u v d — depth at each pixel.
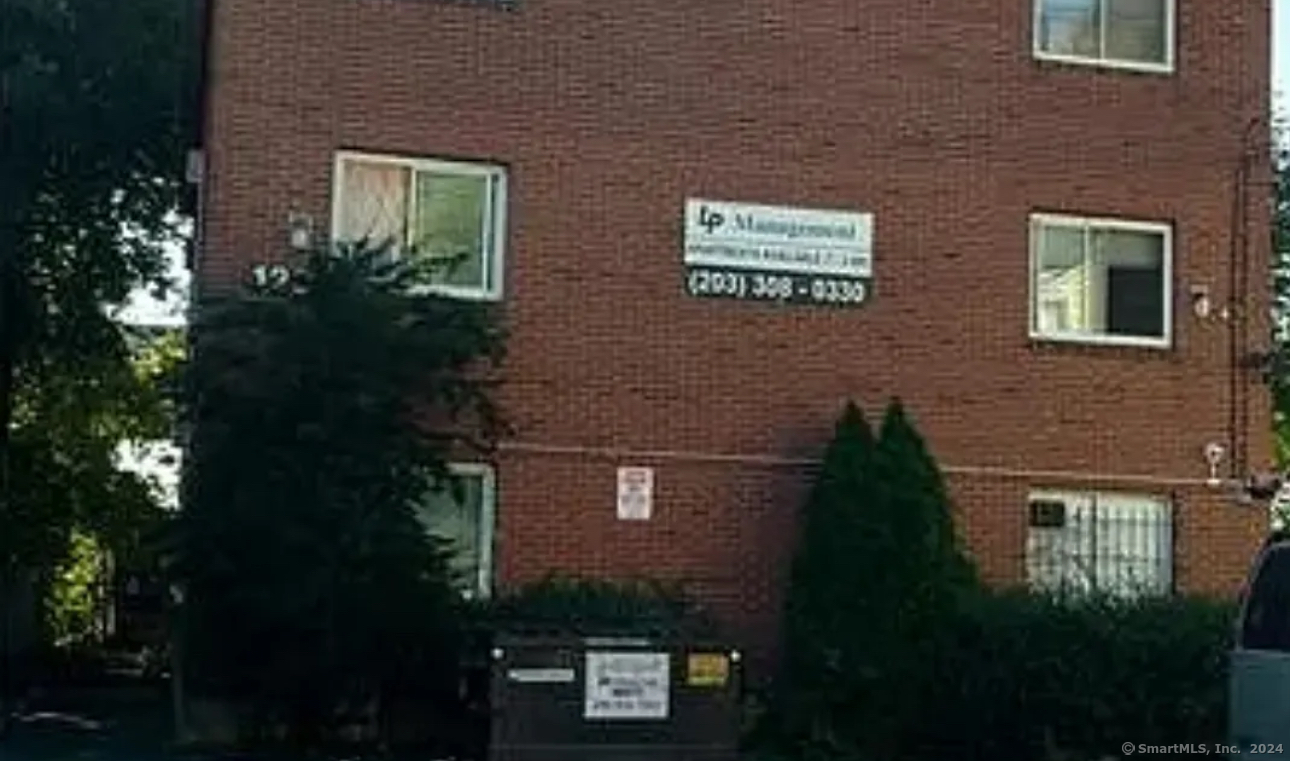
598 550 20.48
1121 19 22.83
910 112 21.88
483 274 20.53
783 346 21.23
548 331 20.56
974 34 22.20
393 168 20.38
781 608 20.84
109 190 29.58
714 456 20.91
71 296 31.48
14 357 31.38
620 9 21.11
